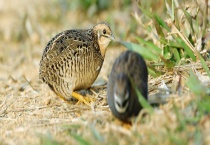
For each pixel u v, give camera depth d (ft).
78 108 35.83
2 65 56.18
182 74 36.76
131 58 30.83
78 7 68.13
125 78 29.25
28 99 39.91
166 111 29.07
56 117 35.40
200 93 30.35
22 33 64.75
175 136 26.99
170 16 40.40
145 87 31.22
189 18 39.32
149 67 38.17
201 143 26.63
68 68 36.22
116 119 30.78
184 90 34.35
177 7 40.83
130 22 55.72
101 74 44.16
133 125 29.63
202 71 36.91
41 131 32.27
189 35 39.81
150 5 51.01
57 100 38.34
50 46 37.14
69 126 31.48
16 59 57.82
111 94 30.48
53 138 30.01
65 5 68.85
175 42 39.58
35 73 48.75
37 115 36.42
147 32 46.42
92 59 37.04
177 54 38.91
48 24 67.05
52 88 37.17
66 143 29.30
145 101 29.27
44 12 69.21
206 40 39.42
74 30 38.24
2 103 39.17
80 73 36.52
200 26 41.70
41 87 42.29
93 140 28.48
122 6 64.85
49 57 36.65
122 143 27.94
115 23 59.11
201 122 28.35
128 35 54.65
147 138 27.53
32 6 72.43
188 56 38.93
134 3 53.88
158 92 35.32
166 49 39.45
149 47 42.91
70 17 67.77
